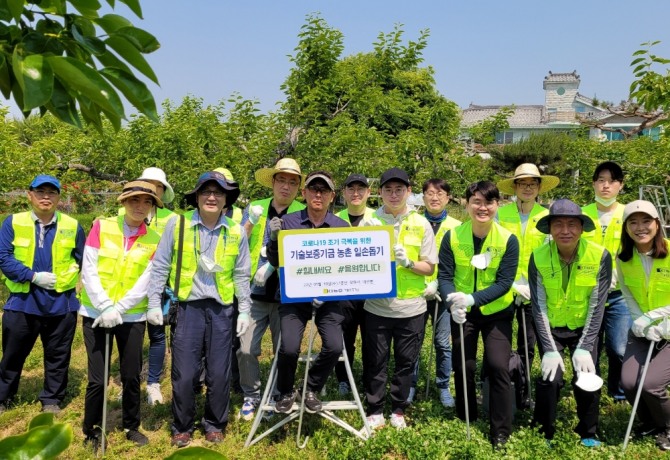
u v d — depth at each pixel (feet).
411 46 36.35
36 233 16.89
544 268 14.93
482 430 15.80
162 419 17.06
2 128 30.25
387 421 16.24
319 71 34.14
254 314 16.76
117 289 14.88
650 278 14.97
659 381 14.33
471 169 35.53
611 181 17.49
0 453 3.44
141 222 15.62
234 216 20.11
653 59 19.21
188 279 14.89
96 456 14.58
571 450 13.94
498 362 14.71
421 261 15.94
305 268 14.46
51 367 17.42
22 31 4.25
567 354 22.26
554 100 187.42
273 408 15.16
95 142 31.99
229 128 32.63
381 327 15.83
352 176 17.80
